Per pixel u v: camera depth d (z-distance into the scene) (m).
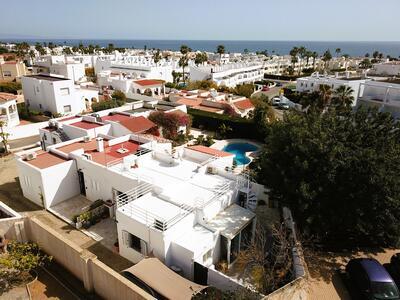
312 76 93.56
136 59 114.75
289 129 25.36
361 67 156.12
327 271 22.48
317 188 22.31
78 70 97.62
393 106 59.81
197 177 28.38
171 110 53.56
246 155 47.50
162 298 17.02
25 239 23.97
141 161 30.48
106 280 18.36
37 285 20.23
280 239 21.28
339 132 24.41
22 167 31.41
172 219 21.61
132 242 23.16
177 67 123.50
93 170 30.28
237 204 26.64
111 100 67.38
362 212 21.52
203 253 21.06
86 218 27.50
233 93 89.62
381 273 19.86
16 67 95.12
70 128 41.34
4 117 54.84
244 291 17.25
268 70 153.62
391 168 21.77
